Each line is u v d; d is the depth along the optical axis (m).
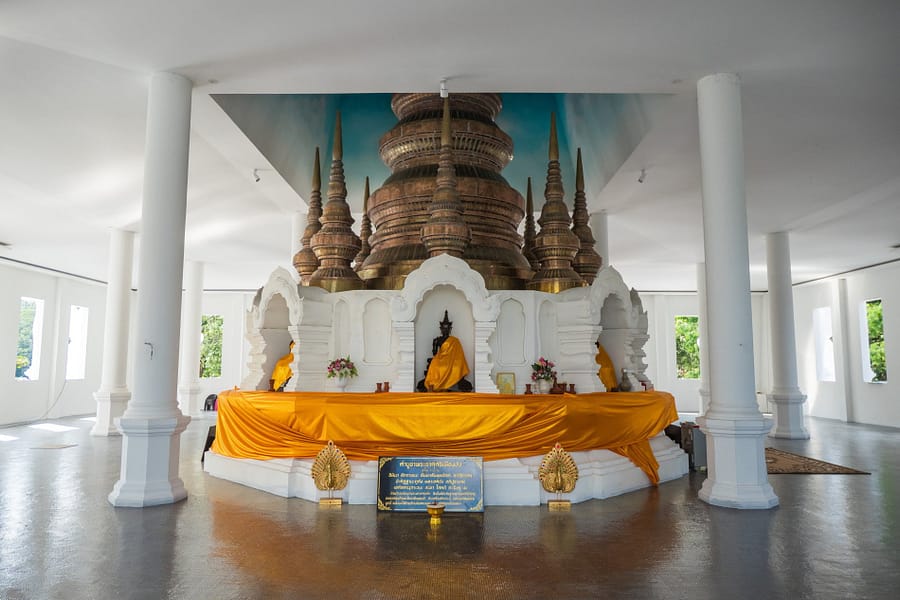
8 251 15.57
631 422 7.46
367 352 8.02
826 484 7.97
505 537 5.37
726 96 7.14
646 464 7.59
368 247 11.02
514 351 7.94
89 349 19.66
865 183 10.76
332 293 8.32
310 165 12.73
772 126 8.47
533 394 7.33
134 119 8.48
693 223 13.76
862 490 7.55
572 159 14.24
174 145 7.09
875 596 4.09
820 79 7.22
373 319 8.08
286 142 11.12
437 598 4.01
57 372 17.94
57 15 5.98
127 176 10.63
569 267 9.06
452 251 8.05
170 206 7.00
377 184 15.34
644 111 8.78
